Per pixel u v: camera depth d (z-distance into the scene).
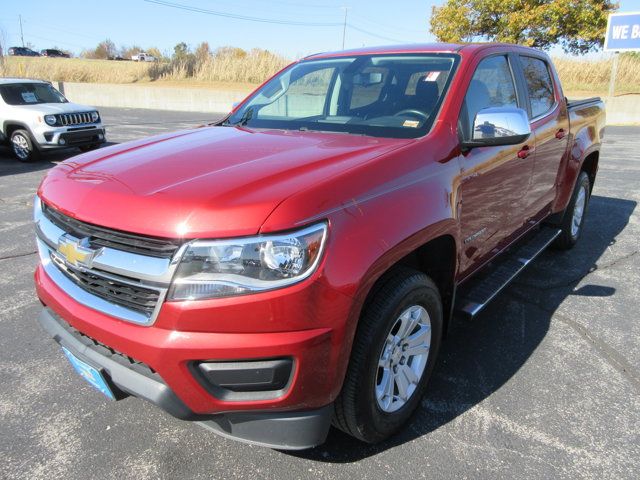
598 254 4.97
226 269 1.74
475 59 3.09
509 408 2.67
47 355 3.19
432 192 2.35
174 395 1.86
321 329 1.83
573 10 20.56
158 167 2.21
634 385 2.88
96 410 2.68
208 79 29.08
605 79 22.27
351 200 1.97
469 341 3.34
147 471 2.26
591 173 5.22
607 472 2.24
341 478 2.21
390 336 2.26
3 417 2.61
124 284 1.91
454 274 2.66
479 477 2.21
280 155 2.31
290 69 3.74
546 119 3.89
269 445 1.96
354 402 2.09
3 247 5.13
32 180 8.66
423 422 2.56
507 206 3.28
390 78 3.11
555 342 3.33
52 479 2.21
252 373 1.80
